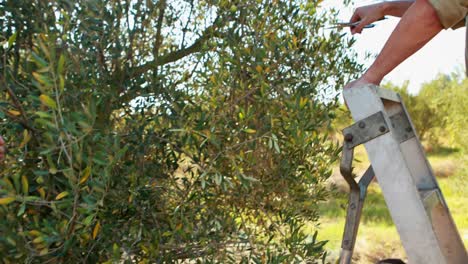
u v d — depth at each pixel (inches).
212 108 88.7
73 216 64.1
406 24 70.1
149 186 88.0
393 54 71.1
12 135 77.1
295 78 93.9
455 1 67.4
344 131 71.7
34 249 66.2
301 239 87.1
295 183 97.5
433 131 676.7
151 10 101.5
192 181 93.3
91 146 68.8
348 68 102.5
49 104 57.5
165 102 91.7
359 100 70.9
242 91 89.2
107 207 80.3
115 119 92.2
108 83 91.7
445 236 80.1
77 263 77.2
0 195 64.3
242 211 99.3
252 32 95.2
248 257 94.2
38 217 73.2
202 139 84.8
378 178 68.8
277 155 93.7
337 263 79.4
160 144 90.3
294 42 90.4
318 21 99.3
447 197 374.3
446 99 662.5
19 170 75.9
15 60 80.0
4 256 67.5
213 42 93.1
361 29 89.6
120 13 93.8
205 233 86.7
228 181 81.0
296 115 85.7
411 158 83.0
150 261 84.3
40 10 81.5
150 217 89.2
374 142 69.6
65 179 69.6
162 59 98.5
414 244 66.5
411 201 67.0
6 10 80.3
